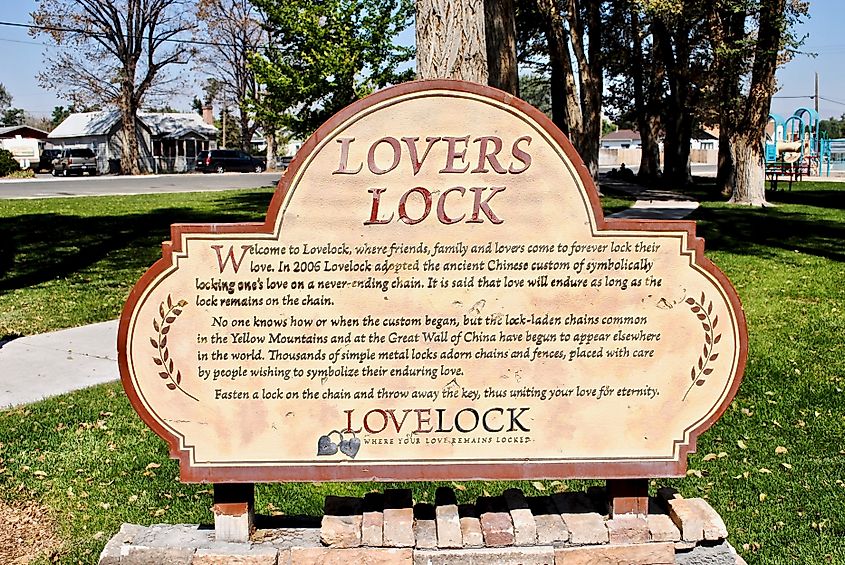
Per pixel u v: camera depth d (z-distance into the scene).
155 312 3.15
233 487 3.24
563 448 3.23
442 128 3.12
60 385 6.15
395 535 3.18
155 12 45.56
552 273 3.18
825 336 7.39
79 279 10.95
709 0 19.88
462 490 4.48
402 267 3.16
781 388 5.93
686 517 3.25
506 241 3.16
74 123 56.53
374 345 3.18
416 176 3.14
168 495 4.32
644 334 3.20
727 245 13.52
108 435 5.10
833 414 5.42
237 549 3.21
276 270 3.15
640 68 34.00
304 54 22.67
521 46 29.33
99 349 7.22
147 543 3.26
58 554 3.72
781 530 3.95
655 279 3.19
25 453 4.80
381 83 23.44
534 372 3.20
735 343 3.21
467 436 3.22
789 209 19.91
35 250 13.52
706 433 5.14
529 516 3.27
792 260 11.95
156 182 36.88
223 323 3.16
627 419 3.23
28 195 26.81
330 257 3.15
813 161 39.53
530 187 3.15
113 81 46.22
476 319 3.18
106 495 4.30
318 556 3.16
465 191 3.15
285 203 3.12
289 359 3.17
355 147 3.12
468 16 5.28
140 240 14.66
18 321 8.37
